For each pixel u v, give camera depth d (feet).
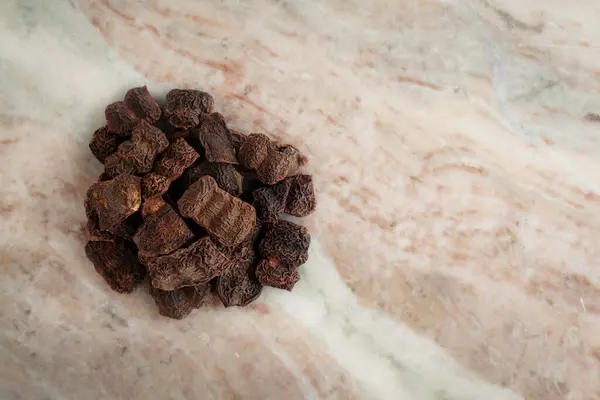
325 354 0.91
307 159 0.89
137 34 0.87
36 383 0.88
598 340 0.93
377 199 0.91
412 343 0.93
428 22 0.89
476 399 0.94
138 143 0.79
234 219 0.79
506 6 0.89
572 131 0.91
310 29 0.88
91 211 0.81
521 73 0.90
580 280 0.94
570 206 0.93
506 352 0.94
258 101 0.89
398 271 0.92
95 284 0.88
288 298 0.91
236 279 0.86
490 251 0.93
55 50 0.85
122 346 0.89
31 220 0.87
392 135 0.90
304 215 0.88
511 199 0.92
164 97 0.88
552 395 0.93
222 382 0.90
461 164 0.91
